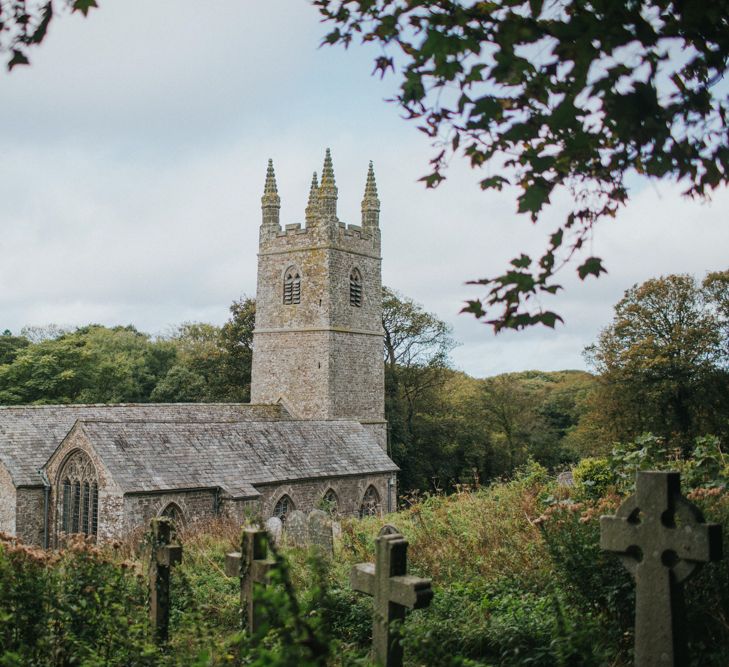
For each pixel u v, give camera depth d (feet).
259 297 180.45
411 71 19.97
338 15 21.86
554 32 17.01
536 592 36.76
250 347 224.12
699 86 19.17
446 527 57.98
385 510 145.59
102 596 28.35
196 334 319.47
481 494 79.92
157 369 292.40
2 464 114.62
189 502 110.22
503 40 17.88
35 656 24.77
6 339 273.13
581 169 20.06
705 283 171.83
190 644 27.32
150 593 32.40
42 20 21.76
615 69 17.06
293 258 175.32
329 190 171.83
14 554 29.04
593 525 31.63
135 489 103.24
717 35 17.88
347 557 53.78
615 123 18.53
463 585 39.45
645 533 23.50
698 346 167.22
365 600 35.58
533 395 268.41
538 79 18.95
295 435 137.59
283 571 18.89
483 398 239.50
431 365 232.32
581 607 30.30
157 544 32.76
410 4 19.79
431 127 20.77
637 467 42.78
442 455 220.02
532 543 43.37
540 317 19.77
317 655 16.63
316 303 171.42
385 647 24.02
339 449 141.69
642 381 169.78
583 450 186.60
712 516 30.55
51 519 113.70
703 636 26.71
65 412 130.82
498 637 29.14
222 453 120.98
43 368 227.61
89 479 109.40
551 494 58.65
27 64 22.29
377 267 183.42
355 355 175.73
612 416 173.78
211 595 43.27
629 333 175.83
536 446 235.81
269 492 122.21
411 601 23.38
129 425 114.11
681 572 22.70
